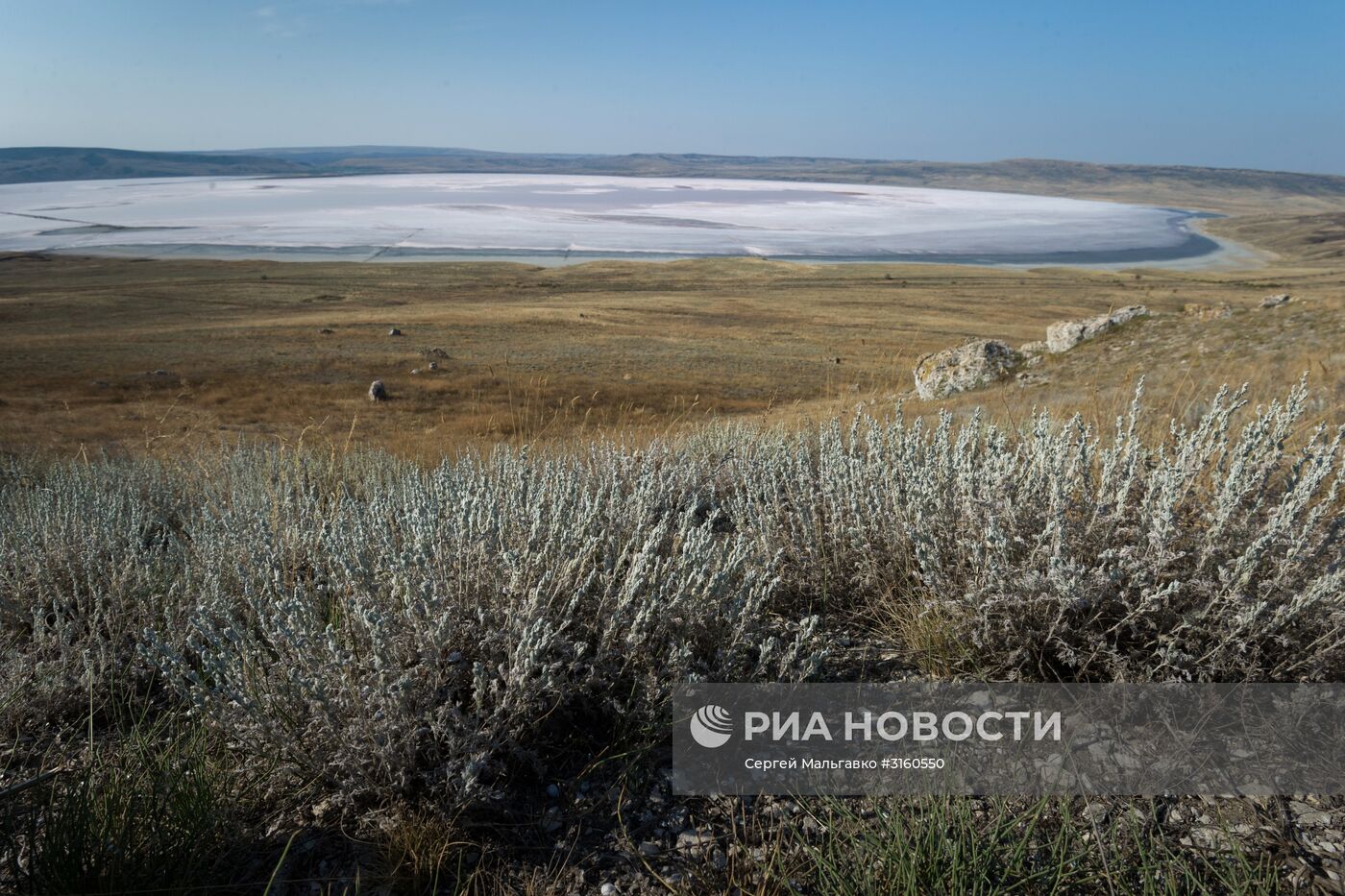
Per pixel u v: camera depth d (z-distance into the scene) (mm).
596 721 2277
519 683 1927
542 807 1951
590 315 98312
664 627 2289
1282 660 2033
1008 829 1673
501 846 1819
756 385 49250
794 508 3182
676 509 3783
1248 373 11367
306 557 3205
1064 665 2258
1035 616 2266
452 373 52344
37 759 2137
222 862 1755
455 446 7336
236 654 2111
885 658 2479
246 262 186750
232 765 1978
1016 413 6297
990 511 2516
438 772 1897
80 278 146375
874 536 2945
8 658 2459
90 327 84062
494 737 1998
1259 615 2059
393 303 117125
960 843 1621
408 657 2113
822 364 60531
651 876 1710
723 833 1821
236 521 3193
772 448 4539
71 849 1632
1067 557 2342
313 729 1930
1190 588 2176
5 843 1718
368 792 1919
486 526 2521
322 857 1782
